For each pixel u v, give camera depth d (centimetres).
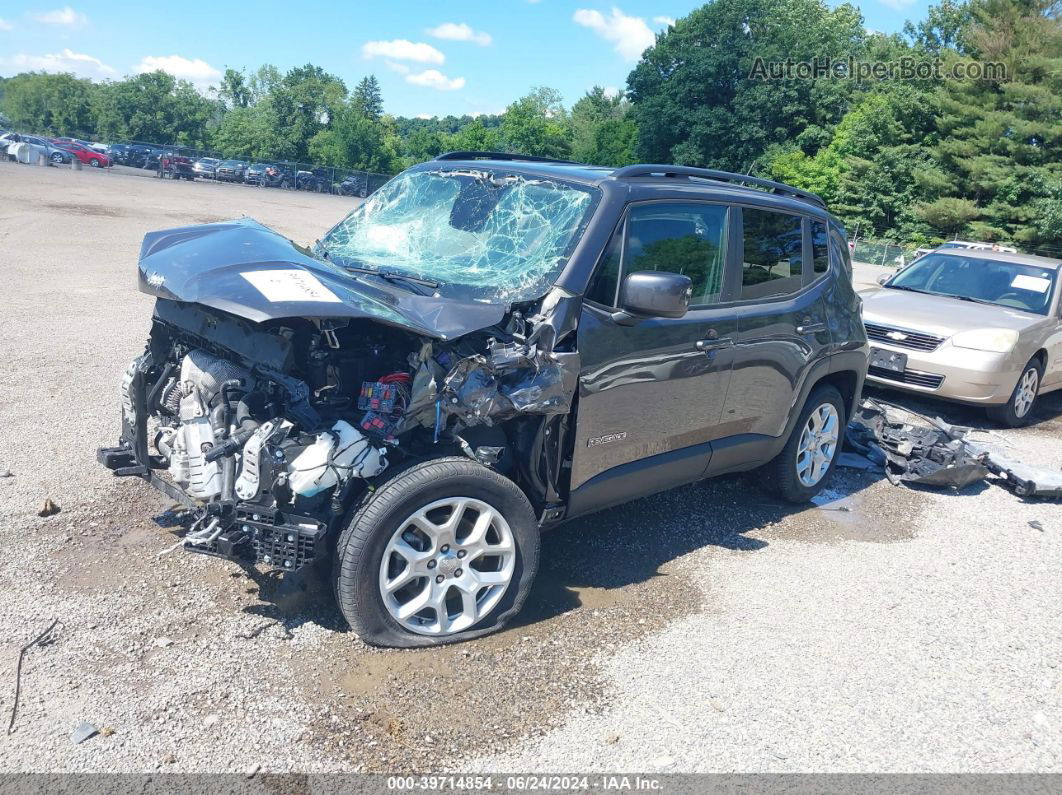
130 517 462
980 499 639
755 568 480
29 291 1103
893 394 962
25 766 276
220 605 381
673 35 6444
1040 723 355
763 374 494
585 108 10944
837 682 373
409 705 326
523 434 388
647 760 310
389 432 353
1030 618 448
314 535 329
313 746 298
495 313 369
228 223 461
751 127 5966
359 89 9544
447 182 479
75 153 5112
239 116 8075
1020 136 4116
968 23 4678
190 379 384
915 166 4566
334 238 489
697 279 454
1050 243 3975
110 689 318
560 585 437
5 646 338
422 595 361
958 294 957
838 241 576
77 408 641
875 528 561
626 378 409
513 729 319
